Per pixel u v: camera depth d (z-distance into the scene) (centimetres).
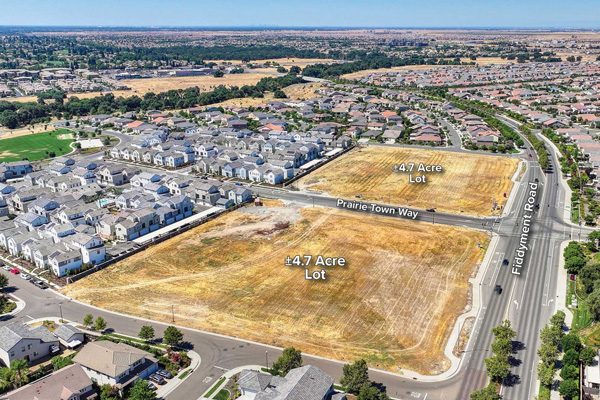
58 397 7012
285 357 7656
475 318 9200
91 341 8550
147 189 15700
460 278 10619
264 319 9281
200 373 7862
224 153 19588
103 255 11606
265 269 11150
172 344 8381
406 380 7662
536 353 8206
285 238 12675
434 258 11512
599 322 8838
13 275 11169
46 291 10431
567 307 9469
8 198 15525
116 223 12800
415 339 8644
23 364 7725
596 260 11100
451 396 7325
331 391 7194
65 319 9394
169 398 7325
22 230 12862
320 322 9162
